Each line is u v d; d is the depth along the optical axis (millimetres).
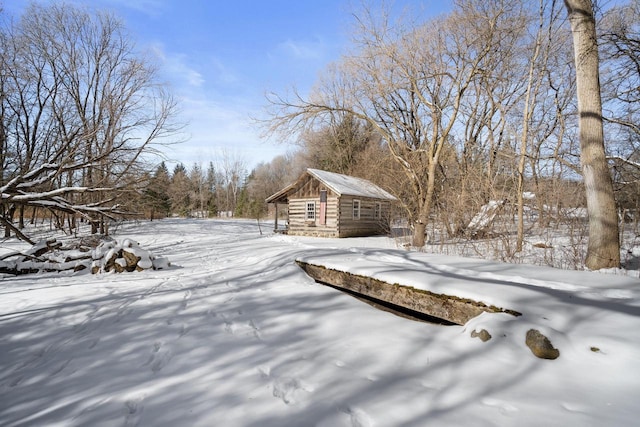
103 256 7988
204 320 4211
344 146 30891
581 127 6340
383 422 2037
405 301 3959
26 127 14281
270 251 9641
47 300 5117
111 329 3957
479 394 2252
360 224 18156
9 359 3318
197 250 12539
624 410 1912
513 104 13383
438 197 13461
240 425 2098
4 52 13352
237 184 63625
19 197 9742
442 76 13031
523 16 11352
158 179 13586
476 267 4719
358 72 13969
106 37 18047
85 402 2488
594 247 6098
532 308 2951
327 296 4906
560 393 2145
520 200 9164
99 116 13273
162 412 2289
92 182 13250
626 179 8969
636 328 2512
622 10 8250
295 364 2943
